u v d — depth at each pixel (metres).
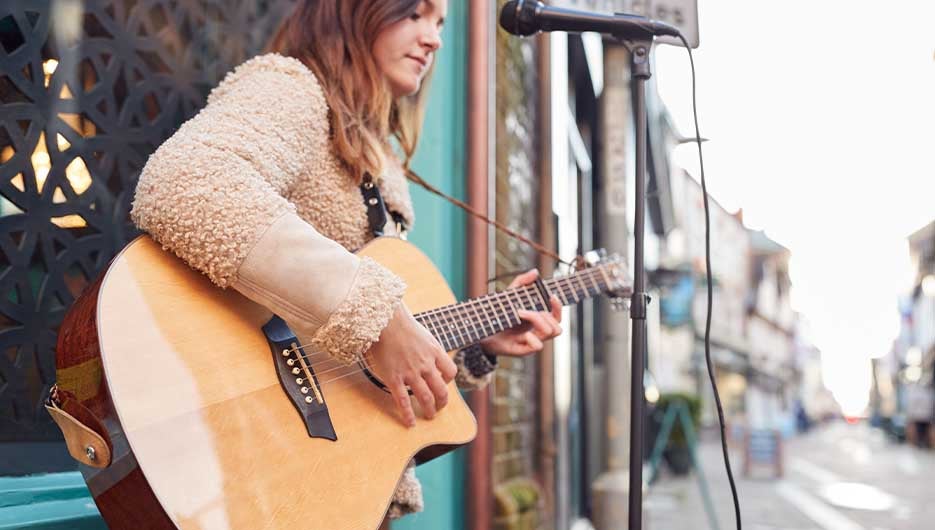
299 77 1.64
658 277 12.05
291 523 1.39
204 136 1.46
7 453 1.89
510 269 4.08
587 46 6.41
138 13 2.24
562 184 5.59
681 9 2.27
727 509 10.12
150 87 2.26
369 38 1.80
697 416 13.73
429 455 1.72
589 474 7.53
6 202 1.96
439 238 3.14
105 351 1.30
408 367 1.55
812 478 16.12
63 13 2.08
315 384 1.53
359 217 1.75
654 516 9.12
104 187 2.12
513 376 4.06
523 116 4.56
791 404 68.00
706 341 2.10
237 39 2.48
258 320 1.51
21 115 1.98
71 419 1.32
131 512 1.30
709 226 2.16
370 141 1.73
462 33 3.35
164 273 1.43
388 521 1.88
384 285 1.48
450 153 3.25
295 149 1.58
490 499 3.31
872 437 51.22
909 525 8.97
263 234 1.41
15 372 1.92
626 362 5.77
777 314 68.38
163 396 1.33
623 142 6.02
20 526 1.57
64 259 2.02
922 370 41.94
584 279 2.15
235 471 1.36
